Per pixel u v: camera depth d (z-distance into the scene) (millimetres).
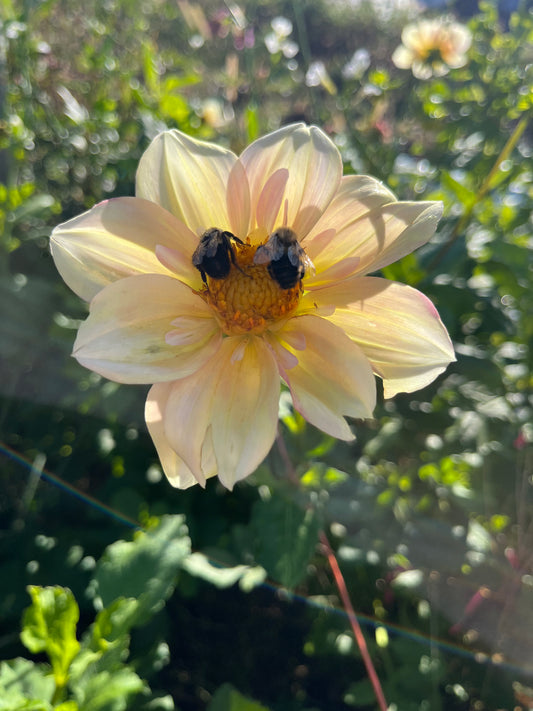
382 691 212
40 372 275
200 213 145
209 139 327
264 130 323
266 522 196
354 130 338
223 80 397
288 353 134
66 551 247
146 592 168
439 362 136
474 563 223
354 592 242
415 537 224
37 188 316
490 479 229
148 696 193
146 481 266
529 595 225
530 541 226
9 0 302
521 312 280
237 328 141
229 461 128
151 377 130
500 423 240
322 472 200
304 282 145
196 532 248
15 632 235
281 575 191
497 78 338
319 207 142
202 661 263
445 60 378
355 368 132
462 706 231
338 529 237
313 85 348
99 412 281
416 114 366
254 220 146
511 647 227
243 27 350
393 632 234
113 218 136
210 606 278
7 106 301
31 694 151
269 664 263
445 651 230
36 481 275
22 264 294
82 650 157
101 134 333
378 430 244
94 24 386
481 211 279
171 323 136
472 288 273
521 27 337
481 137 328
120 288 131
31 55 327
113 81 363
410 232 136
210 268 136
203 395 135
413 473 234
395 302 139
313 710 223
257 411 132
